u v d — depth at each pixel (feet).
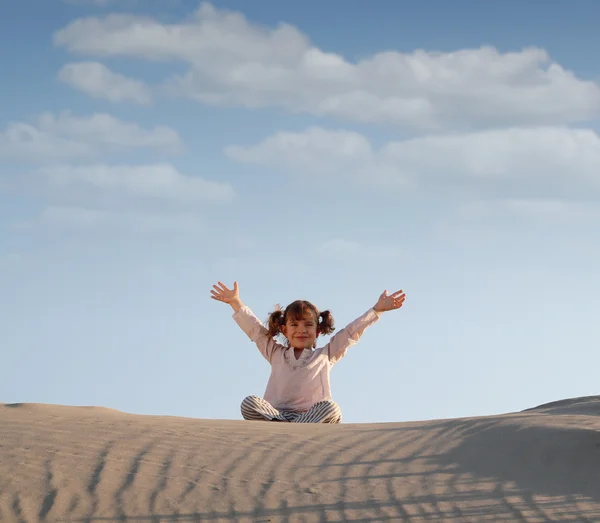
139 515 21.33
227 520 21.01
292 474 23.26
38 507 21.72
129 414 29.78
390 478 22.89
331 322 34.22
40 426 26.81
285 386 33.30
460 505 21.31
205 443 25.52
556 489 21.89
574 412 28.63
